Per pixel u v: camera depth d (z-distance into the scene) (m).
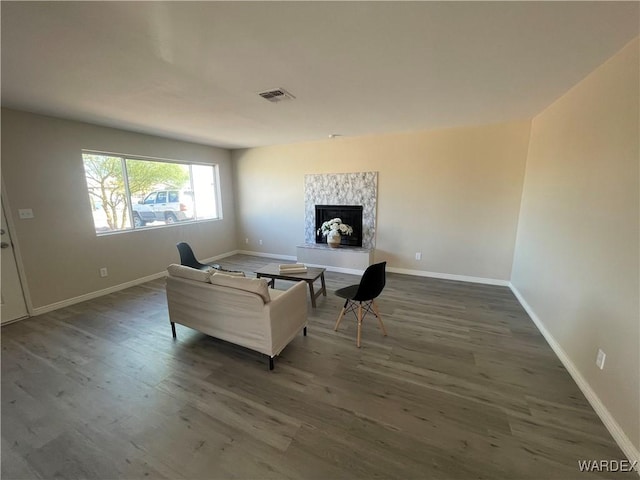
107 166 3.89
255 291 2.16
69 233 3.45
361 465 1.45
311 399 1.90
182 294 2.51
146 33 1.54
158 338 2.70
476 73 2.12
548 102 2.83
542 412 1.78
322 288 3.65
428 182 4.29
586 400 1.88
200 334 2.78
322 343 2.60
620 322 1.62
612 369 1.66
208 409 1.82
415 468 1.43
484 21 1.46
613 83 1.81
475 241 4.16
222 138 4.67
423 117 3.40
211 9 1.33
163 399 1.91
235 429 1.67
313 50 1.75
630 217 1.59
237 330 2.29
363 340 2.64
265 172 5.64
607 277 1.77
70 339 2.68
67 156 3.38
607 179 1.83
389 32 1.56
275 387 2.02
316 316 3.14
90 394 1.96
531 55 1.83
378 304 3.44
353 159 4.76
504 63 1.95
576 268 2.18
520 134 3.68
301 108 2.97
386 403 1.87
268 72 2.07
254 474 1.41
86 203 3.59
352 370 2.21
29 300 3.14
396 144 4.40
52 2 1.25
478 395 1.93
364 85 2.35
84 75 2.09
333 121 3.54
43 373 2.18
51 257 3.30
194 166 5.29
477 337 2.69
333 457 1.49
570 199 2.36
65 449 1.55
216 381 2.09
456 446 1.55
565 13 1.39
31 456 1.51
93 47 1.69
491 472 1.41
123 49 1.71
